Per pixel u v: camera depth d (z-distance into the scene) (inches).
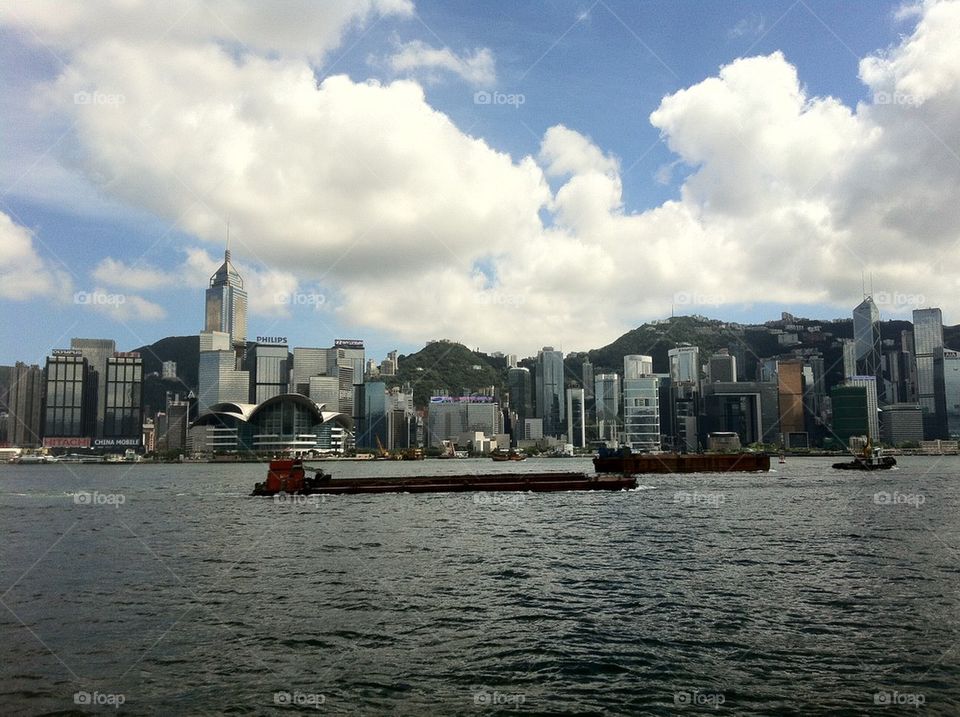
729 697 799.1
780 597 1286.9
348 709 768.9
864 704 776.9
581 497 3838.6
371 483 4360.2
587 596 1307.8
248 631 1070.4
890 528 2356.1
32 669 900.0
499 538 2161.7
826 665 903.1
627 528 2396.7
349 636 1040.8
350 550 1919.3
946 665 898.7
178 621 1131.9
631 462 6343.5
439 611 1193.4
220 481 6929.1
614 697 801.6
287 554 1856.5
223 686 837.8
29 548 2046.0
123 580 1498.5
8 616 1173.7
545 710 765.9
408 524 2588.6
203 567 1659.7
